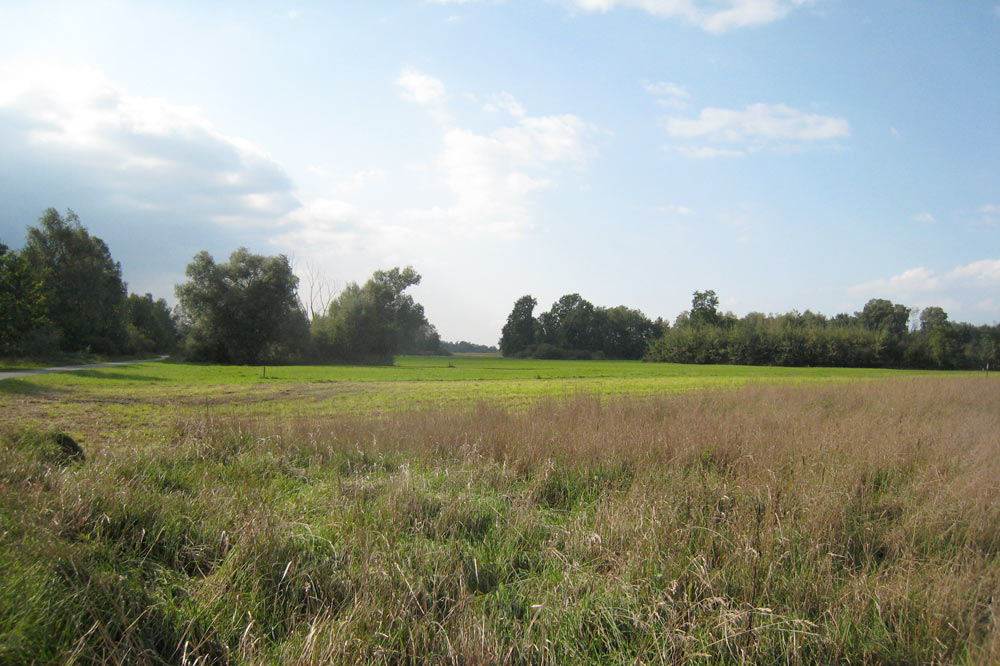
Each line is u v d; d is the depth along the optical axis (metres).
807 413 14.37
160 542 5.04
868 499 6.89
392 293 76.56
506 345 129.50
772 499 5.91
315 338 70.94
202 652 3.75
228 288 63.00
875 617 4.31
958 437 10.24
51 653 3.42
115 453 7.69
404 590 4.32
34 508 4.84
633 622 4.11
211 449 8.45
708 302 110.06
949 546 5.55
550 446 8.80
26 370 37.25
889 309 114.69
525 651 3.82
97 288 65.75
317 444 9.05
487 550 5.34
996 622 4.02
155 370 42.75
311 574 4.52
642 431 9.60
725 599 4.38
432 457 8.53
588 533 5.50
